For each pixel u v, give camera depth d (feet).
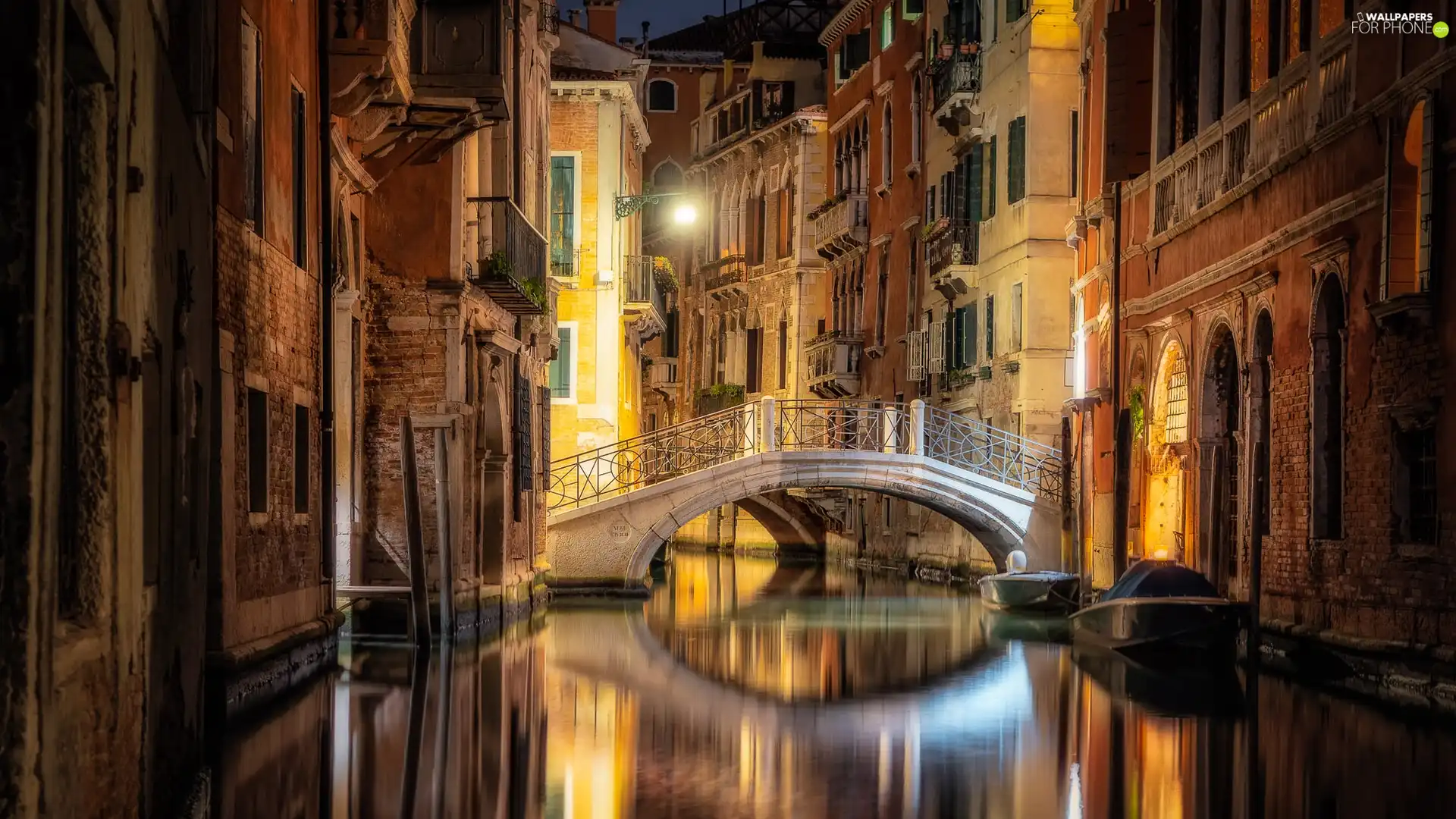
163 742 27.20
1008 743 44.73
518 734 44.70
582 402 123.44
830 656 70.33
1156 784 38.24
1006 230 117.70
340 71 60.80
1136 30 89.10
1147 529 86.17
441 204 73.61
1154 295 85.81
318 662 58.13
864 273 160.86
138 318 22.94
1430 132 52.95
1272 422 68.64
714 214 202.28
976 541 123.54
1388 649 56.18
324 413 60.75
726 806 34.99
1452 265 52.49
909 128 146.20
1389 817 34.47
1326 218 62.34
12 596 16.46
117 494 21.17
